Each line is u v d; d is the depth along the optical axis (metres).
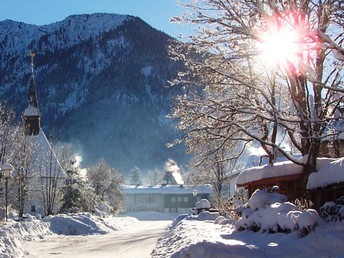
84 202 55.97
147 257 15.80
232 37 14.71
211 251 11.28
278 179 17.06
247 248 11.55
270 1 10.95
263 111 15.84
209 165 19.11
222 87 16.95
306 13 12.73
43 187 54.00
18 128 46.19
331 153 20.59
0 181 36.34
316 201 15.30
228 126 16.27
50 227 36.44
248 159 37.97
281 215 13.08
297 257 10.99
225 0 13.65
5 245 20.06
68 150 86.25
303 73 11.81
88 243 26.05
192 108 16.64
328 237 11.57
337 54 10.84
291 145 19.62
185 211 104.44
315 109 14.30
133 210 104.50
